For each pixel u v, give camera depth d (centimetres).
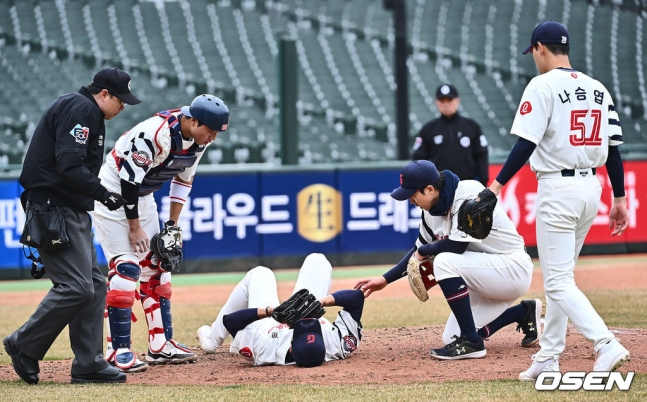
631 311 2816
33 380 1767
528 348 2061
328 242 4359
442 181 1884
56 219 1686
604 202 4544
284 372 1845
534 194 4459
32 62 6366
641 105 6206
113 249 1938
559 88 1623
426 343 2208
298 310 1869
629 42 6619
